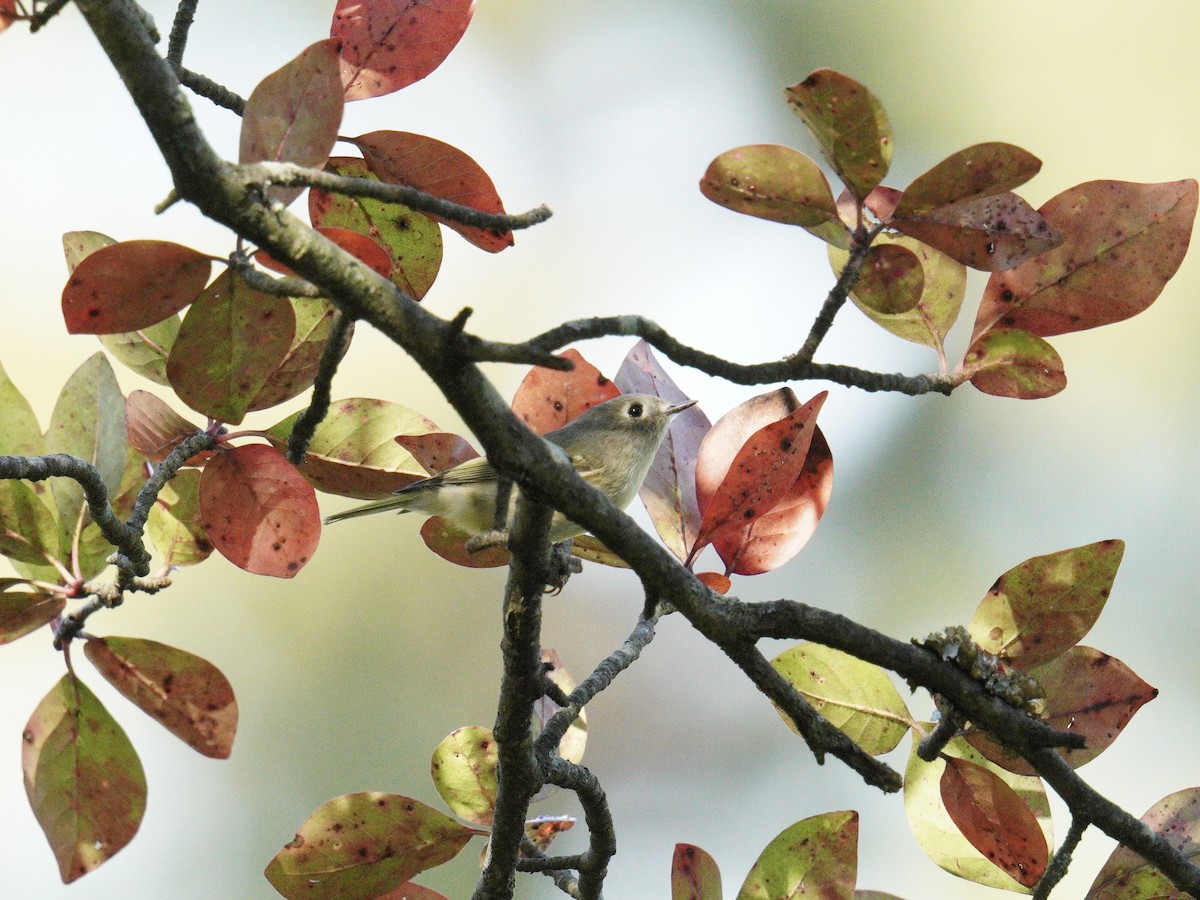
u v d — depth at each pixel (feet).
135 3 10.15
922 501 41.04
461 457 15.83
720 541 17.13
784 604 12.16
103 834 15.25
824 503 17.03
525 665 13.67
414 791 36.22
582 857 16.92
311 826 16.28
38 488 15.90
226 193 10.62
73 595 15.76
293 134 11.91
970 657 12.56
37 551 15.89
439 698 37.11
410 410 16.20
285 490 15.51
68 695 15.34
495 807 15.48
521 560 12.49
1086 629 14.39
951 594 39.91
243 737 35.58
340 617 37.73
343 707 36.68
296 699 36.37
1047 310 15.33
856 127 12.73
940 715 15.61
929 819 16.12
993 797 14.23
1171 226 15.02
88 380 16.10
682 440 18.03
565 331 11.98
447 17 14.76
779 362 13.55
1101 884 15.30
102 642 15.39
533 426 17.81
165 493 17.04
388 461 16.03
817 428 17.06
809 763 38.11
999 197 13.32
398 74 14.84
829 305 13.44
